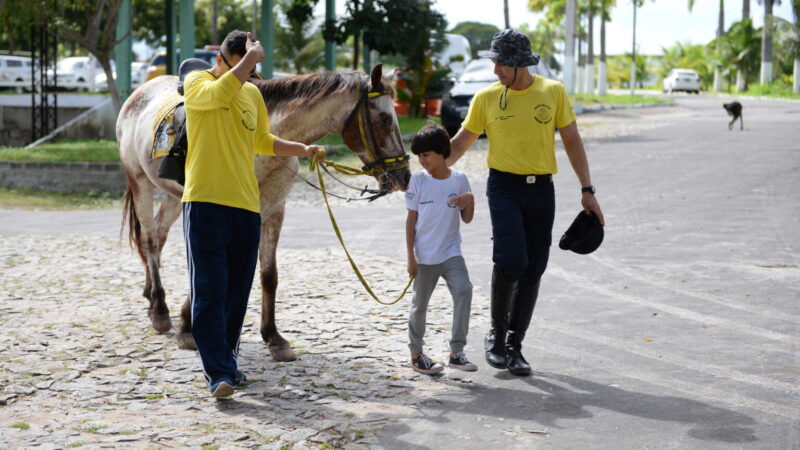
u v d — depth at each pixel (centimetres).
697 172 1588
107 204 1580
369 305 743
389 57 3609
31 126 2686
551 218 545
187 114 499
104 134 2559
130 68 2570
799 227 1055
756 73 6238
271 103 593
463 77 2558
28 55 3338
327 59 2948
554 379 539
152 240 685
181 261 959
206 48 2702
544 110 529
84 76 3478
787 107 3716
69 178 1748
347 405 495
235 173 495
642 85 9794
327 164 570
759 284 782
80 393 516
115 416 477
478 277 840
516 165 534
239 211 498
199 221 491
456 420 468
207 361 491
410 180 549
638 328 652
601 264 883
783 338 619
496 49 525
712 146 2050
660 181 1490
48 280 860
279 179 585
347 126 576
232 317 518
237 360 583
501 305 548
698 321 668
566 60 3909
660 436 442
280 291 799
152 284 677
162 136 599
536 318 686
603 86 6144
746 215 1145
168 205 686
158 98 670
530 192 537
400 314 710
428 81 2959
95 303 763
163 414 481
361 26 2809
